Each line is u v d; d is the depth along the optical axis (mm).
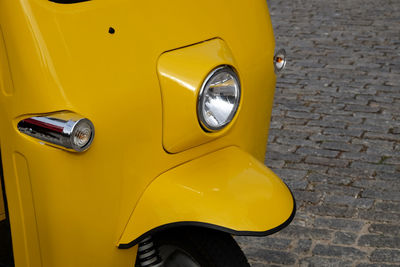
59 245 2602
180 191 2734
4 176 2635
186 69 2686
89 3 2518
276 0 10172
